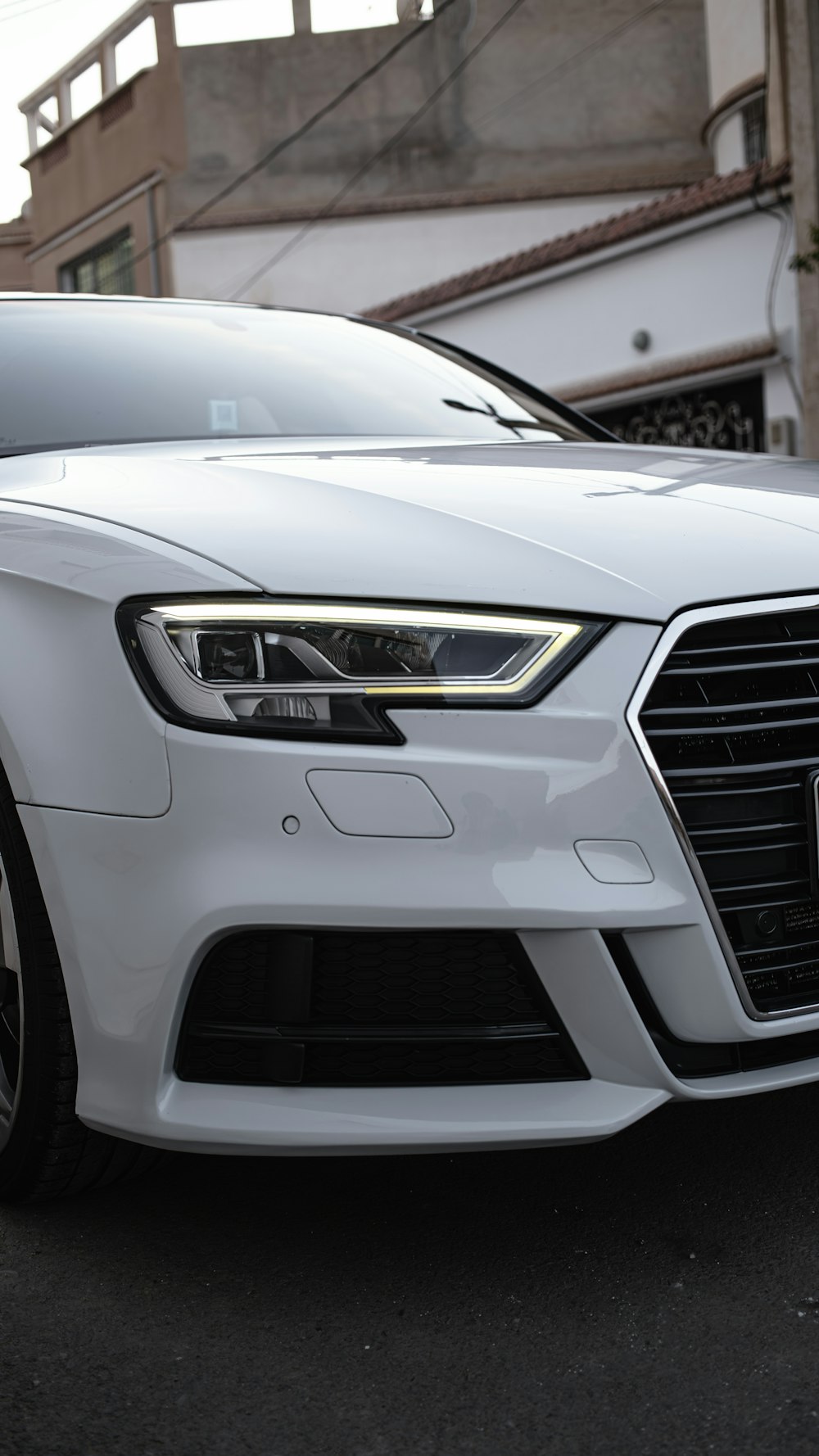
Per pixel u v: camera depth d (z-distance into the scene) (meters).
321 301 19.28
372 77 19.25
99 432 2.45
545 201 18.30
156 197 20.25
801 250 10.08
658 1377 1.40
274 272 19.55
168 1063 1.62
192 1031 1.62
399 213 18.83
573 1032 1.58
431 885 1.52
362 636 1.57
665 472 2.12
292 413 2.65
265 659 1.57
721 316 10.86
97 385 2.59
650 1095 1.58
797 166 10.00
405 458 2.21
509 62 18.67
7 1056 1.87
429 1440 1.32
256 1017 1.62
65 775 1.65
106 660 1.64
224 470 2.03
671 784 1.59
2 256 24.27
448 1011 1.60
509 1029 1.60
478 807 1.53
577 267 11.90
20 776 1.69
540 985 1.57
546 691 1.56
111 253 21.55
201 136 19.83
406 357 3.11
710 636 1.62
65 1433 1.36
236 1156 2.03
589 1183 1.87
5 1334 1.56
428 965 1.59
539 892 1.53
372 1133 1.57
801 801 1.65
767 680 1.64
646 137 18.48
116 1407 1.40
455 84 18.89
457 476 2.01
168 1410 1.39
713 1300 1.54
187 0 19.83
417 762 1.53
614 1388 1.38
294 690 1.55
